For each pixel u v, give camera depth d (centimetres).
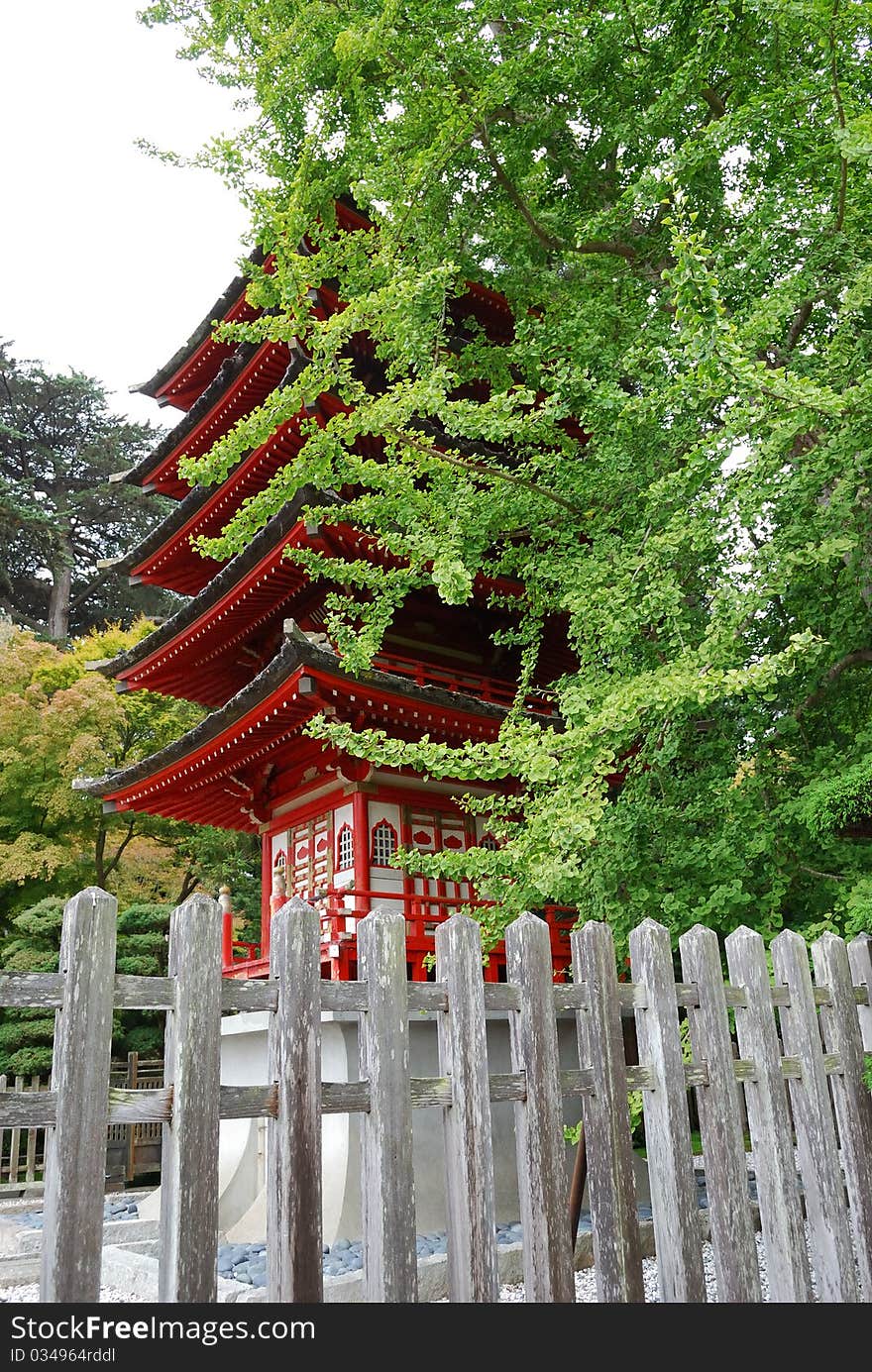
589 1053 424
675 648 716
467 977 384
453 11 840
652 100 891
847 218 723
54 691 2748
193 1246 293
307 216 841
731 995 492
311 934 345
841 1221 482
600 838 676
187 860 2759
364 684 1114
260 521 687
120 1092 292
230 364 1502
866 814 686
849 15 635
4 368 4372
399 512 742
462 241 959
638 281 852
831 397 503
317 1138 324
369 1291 331
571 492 781
